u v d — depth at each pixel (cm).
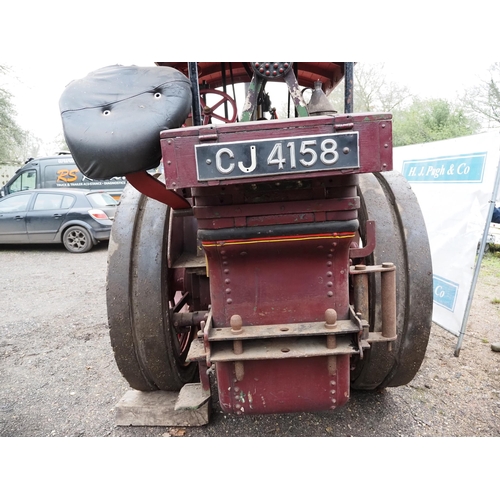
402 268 213
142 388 243
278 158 134
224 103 322
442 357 323
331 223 155
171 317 233
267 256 166
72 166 1114
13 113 2048
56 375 315
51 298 532
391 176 241
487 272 612
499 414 245
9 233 895
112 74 157
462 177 372
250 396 176
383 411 246
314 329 165
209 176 135
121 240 219
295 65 291
